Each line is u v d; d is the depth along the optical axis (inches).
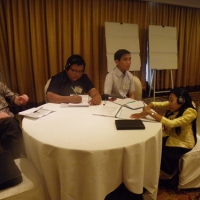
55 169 37.7
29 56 127.1
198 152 54.9
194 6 167.8
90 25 140.3
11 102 73.4
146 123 48.2
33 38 124.3
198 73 192.5
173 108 56.2
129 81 90.7
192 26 175.5
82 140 38.4
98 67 148.0
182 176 54.7
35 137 40.1
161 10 160.6
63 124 47.4
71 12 132.9
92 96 77.2
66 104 65.8
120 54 84.2
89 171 35.0
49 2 124.1
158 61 157.9
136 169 38.8
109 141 38.0
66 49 135.5
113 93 90.7
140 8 152.6
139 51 152.4
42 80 133.7
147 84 171.9
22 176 40.8
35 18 123.0
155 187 45.7
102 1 139.3
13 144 58.1
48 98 71.0
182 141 55.9
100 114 54.9
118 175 38.7
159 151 45.4
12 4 116.7
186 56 177.5
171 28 160.7
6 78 125.3
